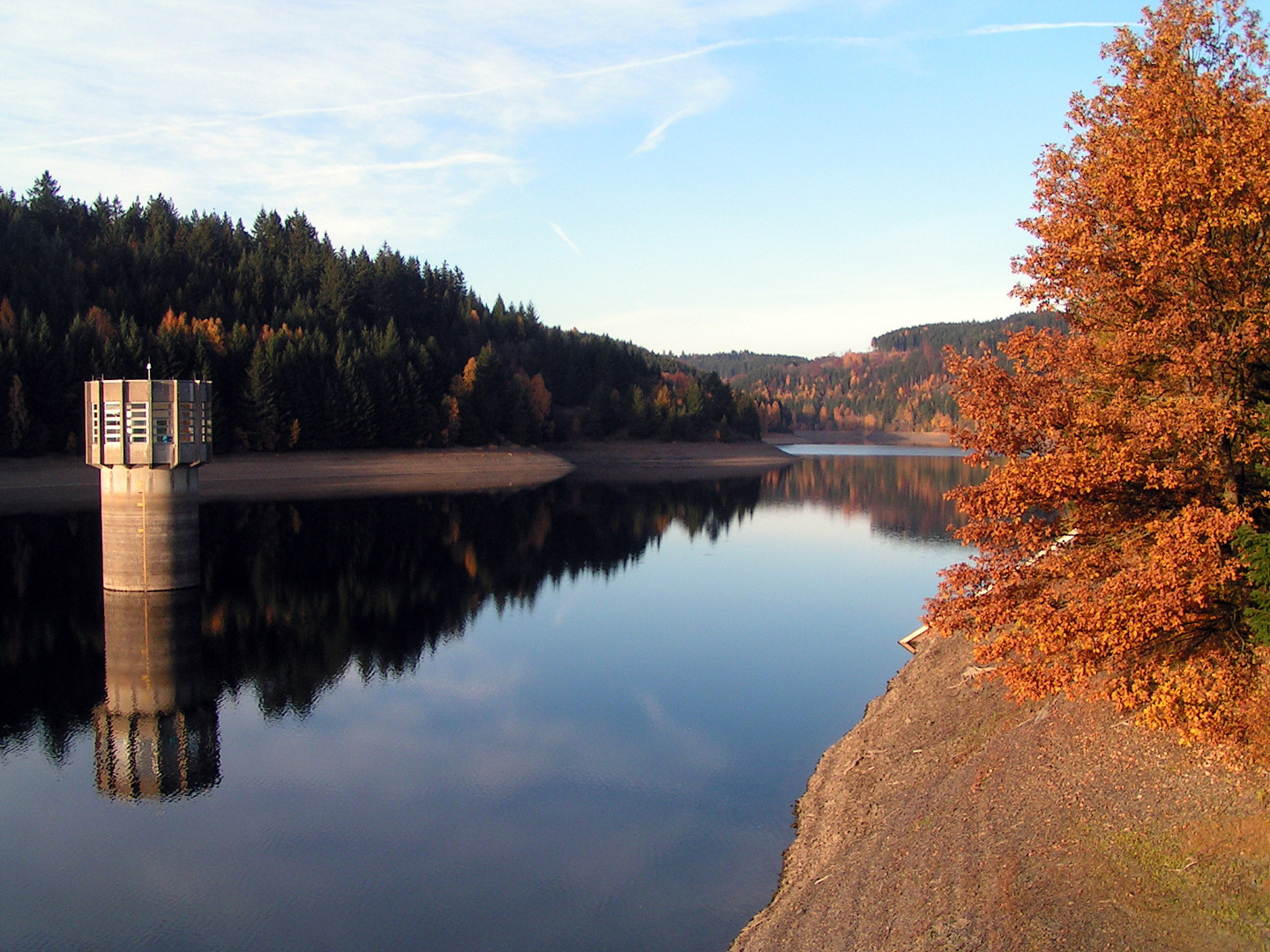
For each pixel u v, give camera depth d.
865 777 18.92
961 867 12.41
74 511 63.56
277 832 18.42
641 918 15.16
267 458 96.94
